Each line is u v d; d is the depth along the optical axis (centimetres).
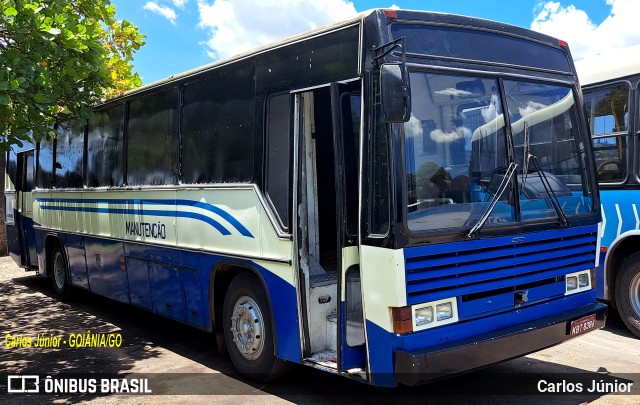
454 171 439
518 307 465
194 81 622
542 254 481
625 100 685
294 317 486
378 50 420
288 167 496
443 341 421
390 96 391
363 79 429
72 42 610
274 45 516
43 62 632
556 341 473
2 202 1614
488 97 468
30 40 590
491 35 482
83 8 730
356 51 439
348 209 446
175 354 666
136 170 730
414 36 439
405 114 392
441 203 429
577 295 513
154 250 685
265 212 514
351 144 452
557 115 517
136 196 722
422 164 424
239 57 556
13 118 649
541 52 518
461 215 436
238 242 549
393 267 404
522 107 489
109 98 806
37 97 592
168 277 661
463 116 450
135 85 1006
